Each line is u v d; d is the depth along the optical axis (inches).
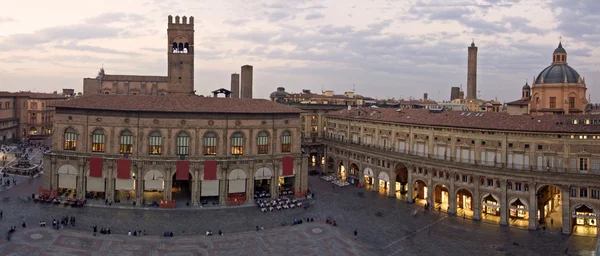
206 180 3585.1
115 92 6264.8
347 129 4869.6
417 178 3799.2
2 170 4618.6
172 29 4739.2
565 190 2962.6
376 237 2864.2
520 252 2596.0
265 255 2490.2
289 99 7145.7
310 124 5615.2
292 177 4074.8
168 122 3570.4
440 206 3715.6
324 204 3722.9
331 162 5270.7
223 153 3673.7
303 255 2500.0
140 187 3503.9
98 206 3398.1
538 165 3095.5
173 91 4781.0
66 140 3668.8
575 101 4185.5
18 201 3435.0
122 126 3567.9
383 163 4197.8
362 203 3794.3
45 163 3617.1
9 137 7032.5
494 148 3277.6
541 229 3083.2
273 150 3873.0
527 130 3088.1
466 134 3444.9
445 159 3592.5
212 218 3225.9
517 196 3147.1
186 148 3627.0
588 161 2933.1
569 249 2650.1
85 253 2420.0
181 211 3378.4
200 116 3612.2
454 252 2586.1
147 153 3575.3
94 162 3543.3
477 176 3312.0
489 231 3031.5
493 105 7263.8
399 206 3708.2
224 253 2504.9
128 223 3014.3
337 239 2802.7
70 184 3631.9
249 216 3307.1
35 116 7652.6
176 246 2600.9
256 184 4141.2
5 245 2461.9
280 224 3122.5
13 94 7229.3
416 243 2748.5
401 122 3993.6
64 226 2864.2
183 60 4790.8
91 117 3599.9
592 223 3093.0
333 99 7652.6
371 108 5147.6
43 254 2365.9
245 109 3764.8
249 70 6264.8
